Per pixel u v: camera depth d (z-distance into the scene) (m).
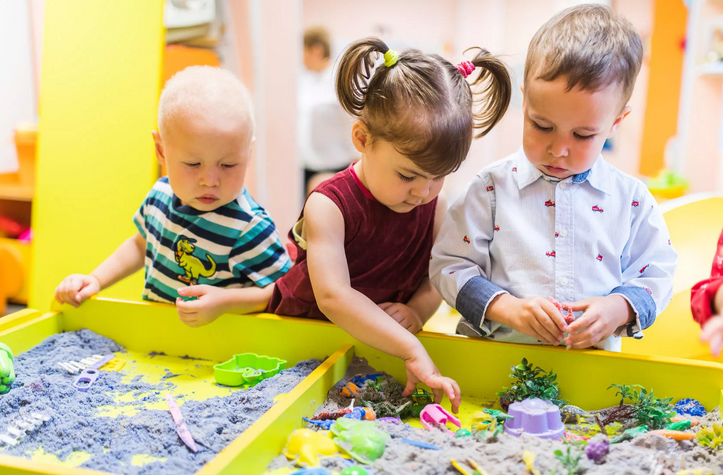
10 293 2.24
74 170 1.49
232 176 0.99
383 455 0.64
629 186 0.90
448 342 0.86
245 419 0.74
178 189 0.99
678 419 0.72
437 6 3.75
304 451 0.64
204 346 0.97
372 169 0.85
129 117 1.44
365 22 3.85
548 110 0.78
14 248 2.23
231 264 1.04
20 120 2.55
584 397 0.81
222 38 1.83
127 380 0.88
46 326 1.00
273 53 2.16
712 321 0.79
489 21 3.61
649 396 0.74
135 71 1.44
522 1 3.55
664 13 3.33
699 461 0.63
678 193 2.81
